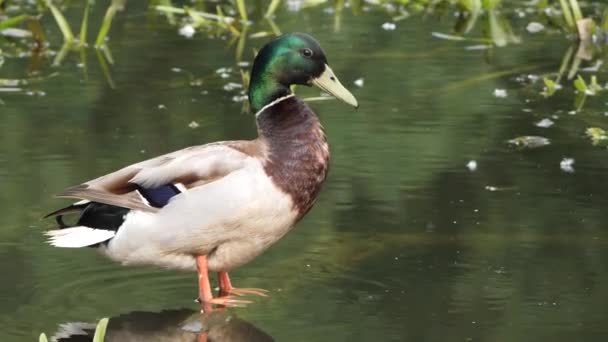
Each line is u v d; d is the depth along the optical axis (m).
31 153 11.90
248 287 9.06
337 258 9.55
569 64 15.16
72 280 9.16
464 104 13.55
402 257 9.54
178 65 15.12
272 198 8.58
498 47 15.89
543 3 17.52
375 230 10.08
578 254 9.48
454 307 8.52
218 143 8.88
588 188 10.98
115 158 11.72
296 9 17.98
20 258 9.54
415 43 16.05
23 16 15.89
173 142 12.23
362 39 16.20
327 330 8.13
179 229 8.53
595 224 10.10
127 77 14.61
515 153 11.99
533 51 15.72
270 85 9.17
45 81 14.44
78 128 12.71
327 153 9.02
